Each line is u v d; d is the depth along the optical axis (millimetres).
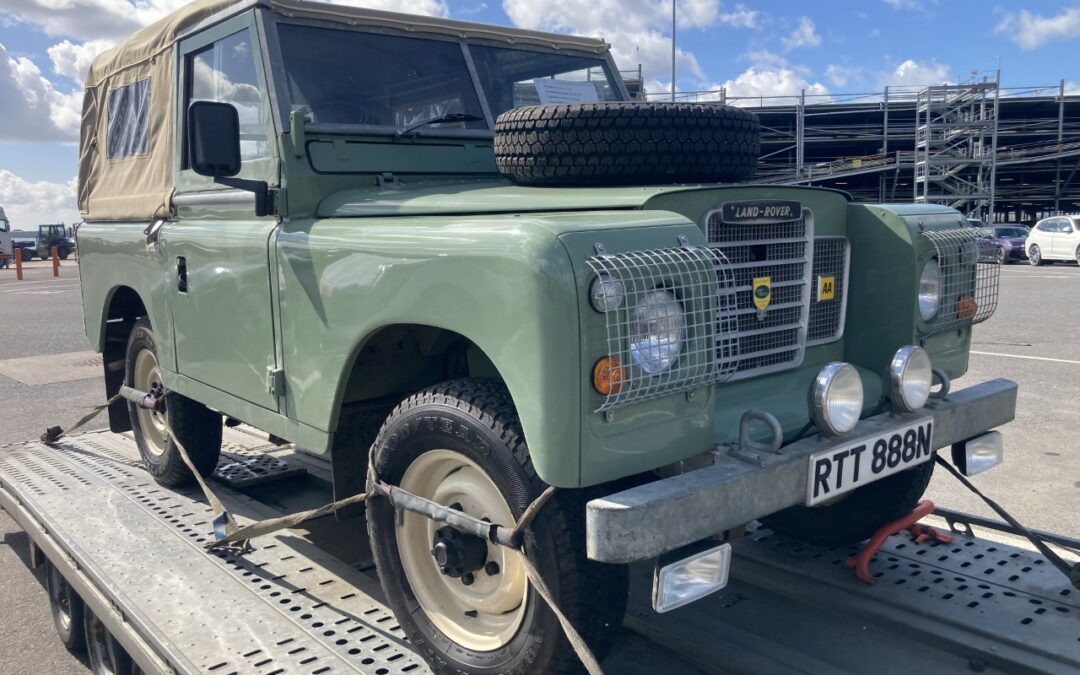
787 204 2736
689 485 2061
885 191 40000
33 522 3904
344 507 2934
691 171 2816
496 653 2355
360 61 3391
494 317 2105
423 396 2445
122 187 4336
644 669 2641
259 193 3039
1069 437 6102
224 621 2713
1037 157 34875
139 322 4430
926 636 2701
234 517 3805
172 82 3816
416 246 2342
